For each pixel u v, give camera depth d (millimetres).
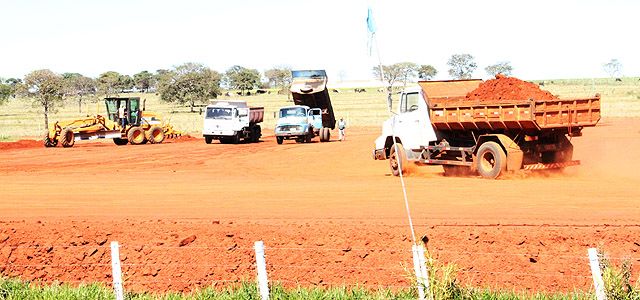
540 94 22453
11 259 13500
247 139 52375
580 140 36875
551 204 17047
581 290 10562
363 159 33750
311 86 52469
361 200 18844
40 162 36281
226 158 37094
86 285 11820
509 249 12500
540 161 23172
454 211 16312
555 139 22766
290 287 11625
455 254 12258
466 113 22703
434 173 25281
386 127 26031
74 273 13055
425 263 9273
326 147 43125
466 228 13344
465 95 25016
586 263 11766
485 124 22359
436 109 23578
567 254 12242
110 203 19641
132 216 16938
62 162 36125
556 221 14273
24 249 13656
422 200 18438
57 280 12617
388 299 10125
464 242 12805
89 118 50406
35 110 130250
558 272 11625
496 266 11891
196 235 13891
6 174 29234
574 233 12805
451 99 24625
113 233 14266
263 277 9531
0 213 17969
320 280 12000
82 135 49250
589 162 27031
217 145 49250
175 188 22984
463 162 23156
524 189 19844
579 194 18672
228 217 16344
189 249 13125
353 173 27656
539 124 21250
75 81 136875
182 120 94125
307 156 36688
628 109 82625
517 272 11680
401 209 16938
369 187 21734
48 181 25984
